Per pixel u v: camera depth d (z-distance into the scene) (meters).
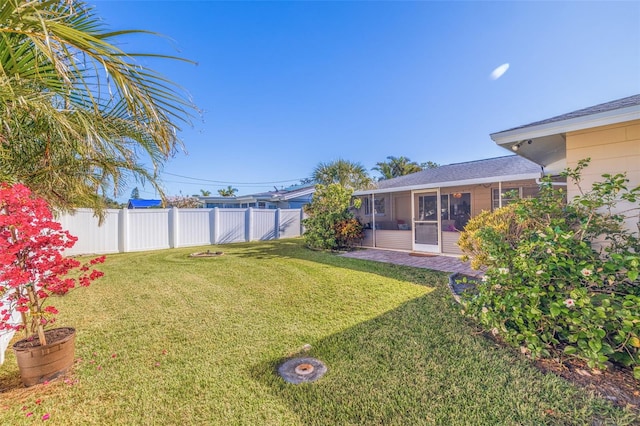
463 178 10.59
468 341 3.26
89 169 3.48
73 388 2.57
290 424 2.10
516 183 9.77
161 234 12.15
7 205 2.39
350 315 4.18
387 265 7.87
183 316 4.26
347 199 12.05
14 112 2.20
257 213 14.98
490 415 2.12
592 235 3.46
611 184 3.09
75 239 2.94
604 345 2.48
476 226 5.20
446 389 2.44
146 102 2.09
